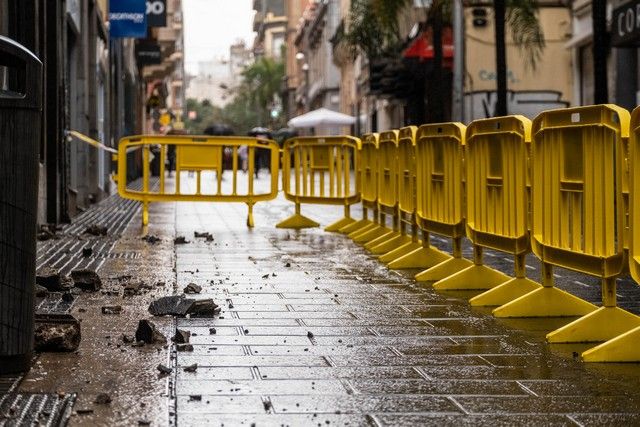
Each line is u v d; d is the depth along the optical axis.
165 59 71.31
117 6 31.84
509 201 9.06
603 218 7.23
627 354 6.66
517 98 34.91
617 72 27.42
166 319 8.09
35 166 5.97
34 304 6.12
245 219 20.66
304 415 5.29
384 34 27.70
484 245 9.72
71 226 18.16
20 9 16.41
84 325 7.72
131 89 52.84
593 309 8.45
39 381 5.89
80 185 24.77
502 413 5.36
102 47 31.42
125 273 11.04
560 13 35.16
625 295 9.62
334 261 12.59
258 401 5.56
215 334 7.51
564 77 35.41
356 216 21.84
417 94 40.91
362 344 7.21
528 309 8.41
